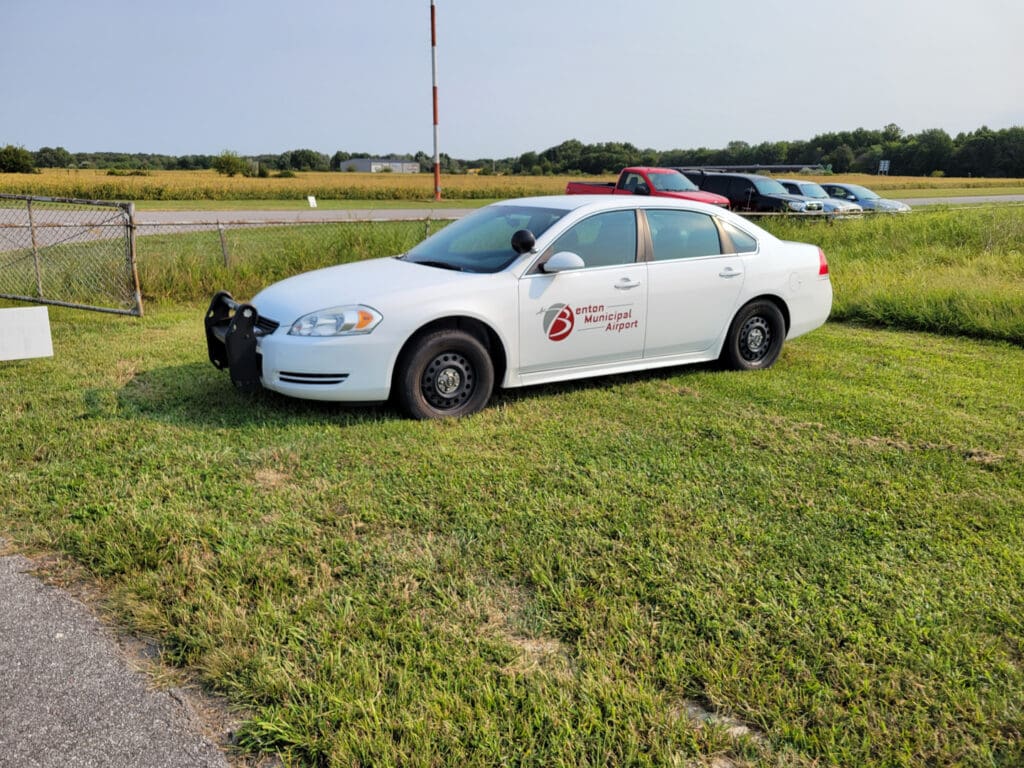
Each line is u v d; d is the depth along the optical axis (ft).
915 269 39.73
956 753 7.27
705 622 9.16
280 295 17.17
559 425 16.29
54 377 19.26
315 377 15.97
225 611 9.12
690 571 10.37
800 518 12.05
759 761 7.15
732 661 8.49
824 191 78.28
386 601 9.55
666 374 20.79
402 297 16.19
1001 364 22.89
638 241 19.01
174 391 18.22
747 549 11.01
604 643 8.77
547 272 17.47
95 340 23.93
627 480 13.34
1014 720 7.68
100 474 13.29
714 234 20.31
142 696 7.98
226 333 16.51
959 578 10.33
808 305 21.95
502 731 7.42
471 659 8.41
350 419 16.44
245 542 11.00
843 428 16.43
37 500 12.20
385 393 16.30
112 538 10.93
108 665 8.46
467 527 11.55
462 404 17.06
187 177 241.35
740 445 15.28
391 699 7.79
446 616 9.31
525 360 17.69
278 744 7.30
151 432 15.35
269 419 16.34
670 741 7.30
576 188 68.69
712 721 7.60
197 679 8.25
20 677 8.23
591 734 7.38
